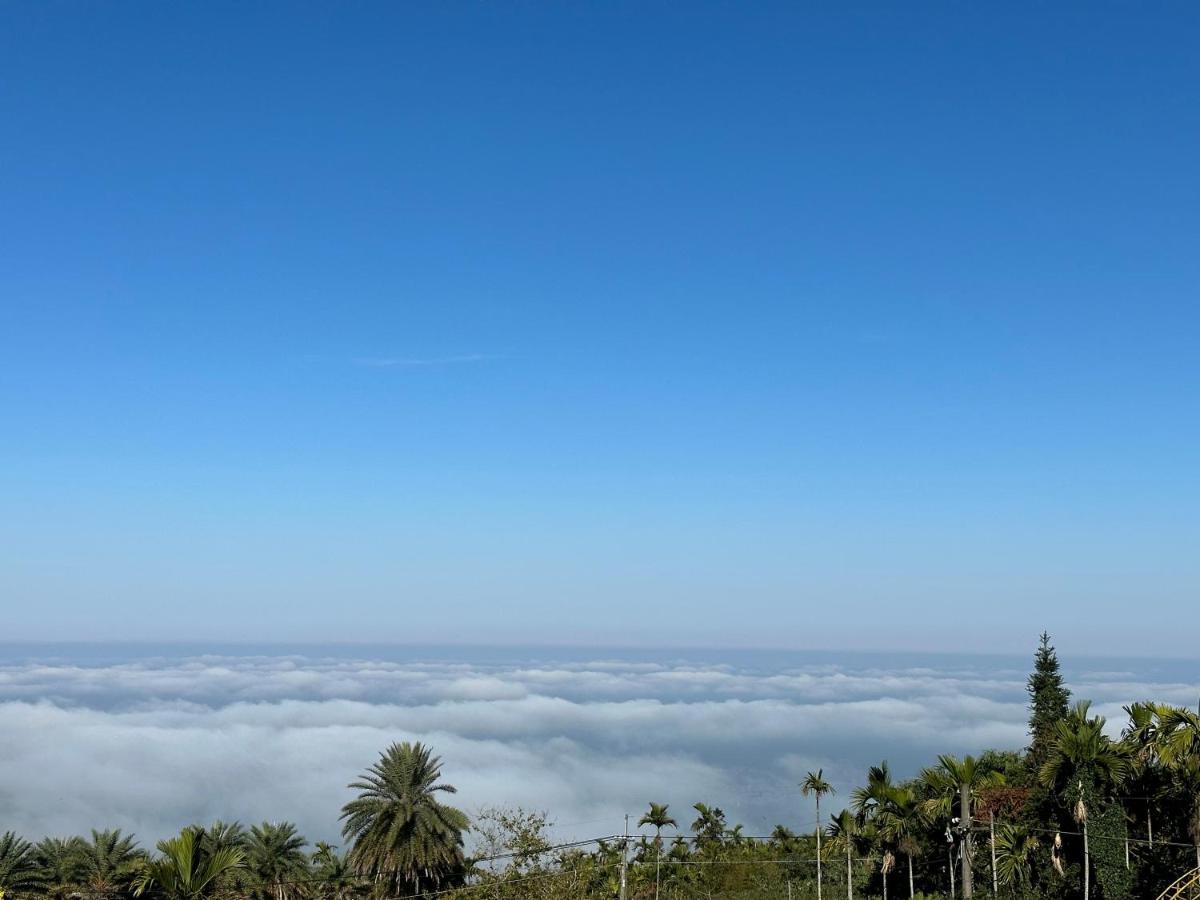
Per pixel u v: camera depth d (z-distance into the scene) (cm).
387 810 6606
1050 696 9306
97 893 6981
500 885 6112
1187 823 4600
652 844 9612
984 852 6234
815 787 8431
